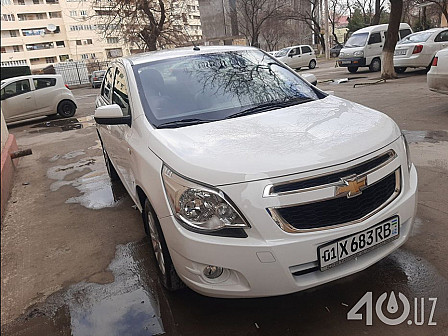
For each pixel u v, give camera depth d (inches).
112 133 141.3
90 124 418.6
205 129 98.1
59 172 239.6
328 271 80.1
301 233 76.0
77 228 152.1
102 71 1169.4
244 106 112.6
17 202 191.8
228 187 76.5
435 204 133.2
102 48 2375.7
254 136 90.1
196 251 78.6
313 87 130.2
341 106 110.1
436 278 96.3
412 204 89.3
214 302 97.1
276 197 75.1
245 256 75.5
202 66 128.5
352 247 79.4
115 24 710.5
